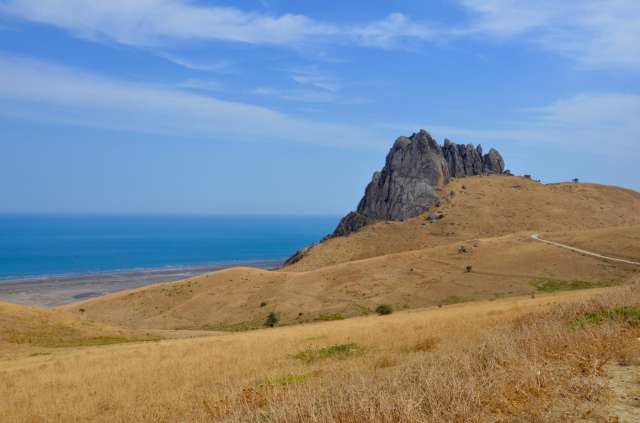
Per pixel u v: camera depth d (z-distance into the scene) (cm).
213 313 11938
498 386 815
